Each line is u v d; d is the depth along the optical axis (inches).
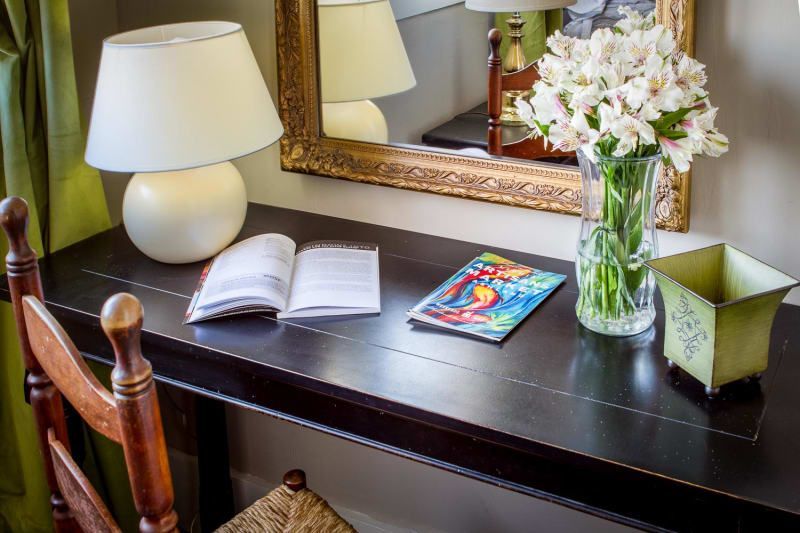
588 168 53.8
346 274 64.9
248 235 73.1
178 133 60.3
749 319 48.6
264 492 89.0
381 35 68.5
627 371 53.2
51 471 56.8
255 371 55.8
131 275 67.7
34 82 70.2
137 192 67.0
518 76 63.8
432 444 52.0
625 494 46.6
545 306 60.9
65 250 72.1
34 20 68.7
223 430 80.9
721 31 57.5
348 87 71.1
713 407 49.5
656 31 51.3
